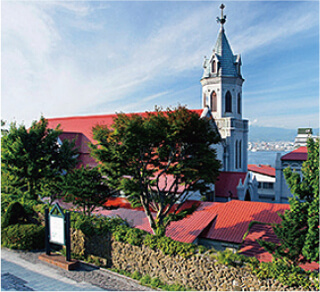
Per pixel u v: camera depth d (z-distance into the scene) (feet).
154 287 57.57
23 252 73.46
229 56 154.71
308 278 45.73
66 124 156.87
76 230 74.69
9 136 94.53
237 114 157.89
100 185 84.23
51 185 90.74
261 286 48.85
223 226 81.66
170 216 73.51
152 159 73.92
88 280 58.90
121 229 67.97
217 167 72.69
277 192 143.43
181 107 70.38
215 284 53.62
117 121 66.80
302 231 48.67
